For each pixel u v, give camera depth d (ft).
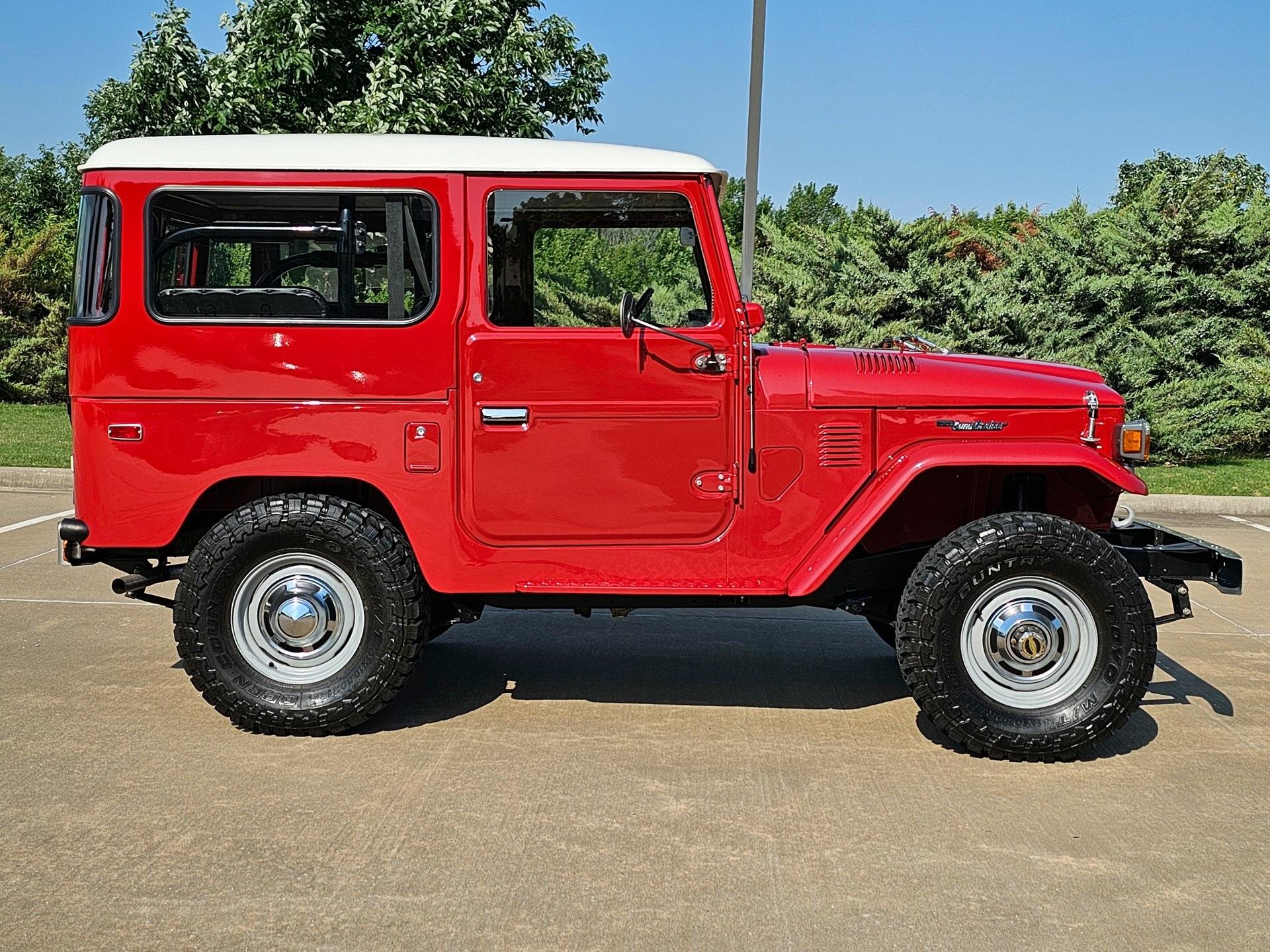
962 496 16.21
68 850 11.41
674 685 17.44
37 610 21.43
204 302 14.28
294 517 14.38
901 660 14.33
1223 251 51.31
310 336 14.26
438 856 11.39
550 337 14.38
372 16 37.78
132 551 15.05
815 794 13.12
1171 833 12.20
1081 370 15.83
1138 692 14.11
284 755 14.08
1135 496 37.63
